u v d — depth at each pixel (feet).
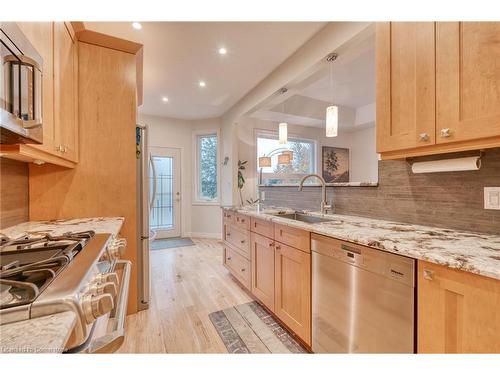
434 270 2.87
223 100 13.62
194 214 17.29
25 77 2.95
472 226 4.15
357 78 12.07
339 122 16.69
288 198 9.06
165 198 16.69
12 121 2.67
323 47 7.44
